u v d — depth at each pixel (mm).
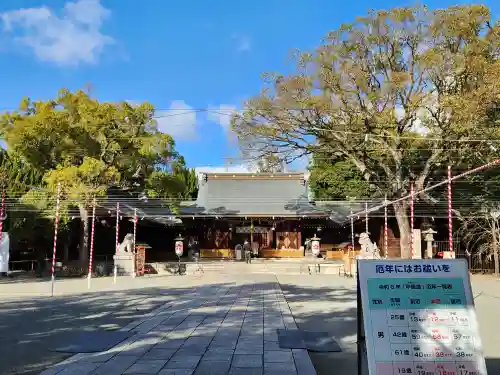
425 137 23625
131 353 6809
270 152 24469
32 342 8156
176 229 37219
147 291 16688
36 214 22844
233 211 31828
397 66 22750
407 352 4648
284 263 28844
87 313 11602
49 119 20547
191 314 10438
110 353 6824
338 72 20922
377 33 21906
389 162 26484
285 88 21391
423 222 28656
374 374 4562
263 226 33938
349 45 22047
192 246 33250
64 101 21891
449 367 4629
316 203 33750
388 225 32125
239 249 32125
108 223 32031
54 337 8586
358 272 5016
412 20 21406
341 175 33906
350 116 22438
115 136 22234
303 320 10781
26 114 21859
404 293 4867
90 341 7781
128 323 10109
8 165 24812
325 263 27594
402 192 24781
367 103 22125
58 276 22812
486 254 25625
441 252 27219
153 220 33094
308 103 21078
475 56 19391
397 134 23219
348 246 30938
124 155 22609
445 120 21219
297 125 22984
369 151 25641
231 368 6023
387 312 4789
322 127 23125
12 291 16625
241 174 35469
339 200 34406
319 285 19469
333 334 9133
